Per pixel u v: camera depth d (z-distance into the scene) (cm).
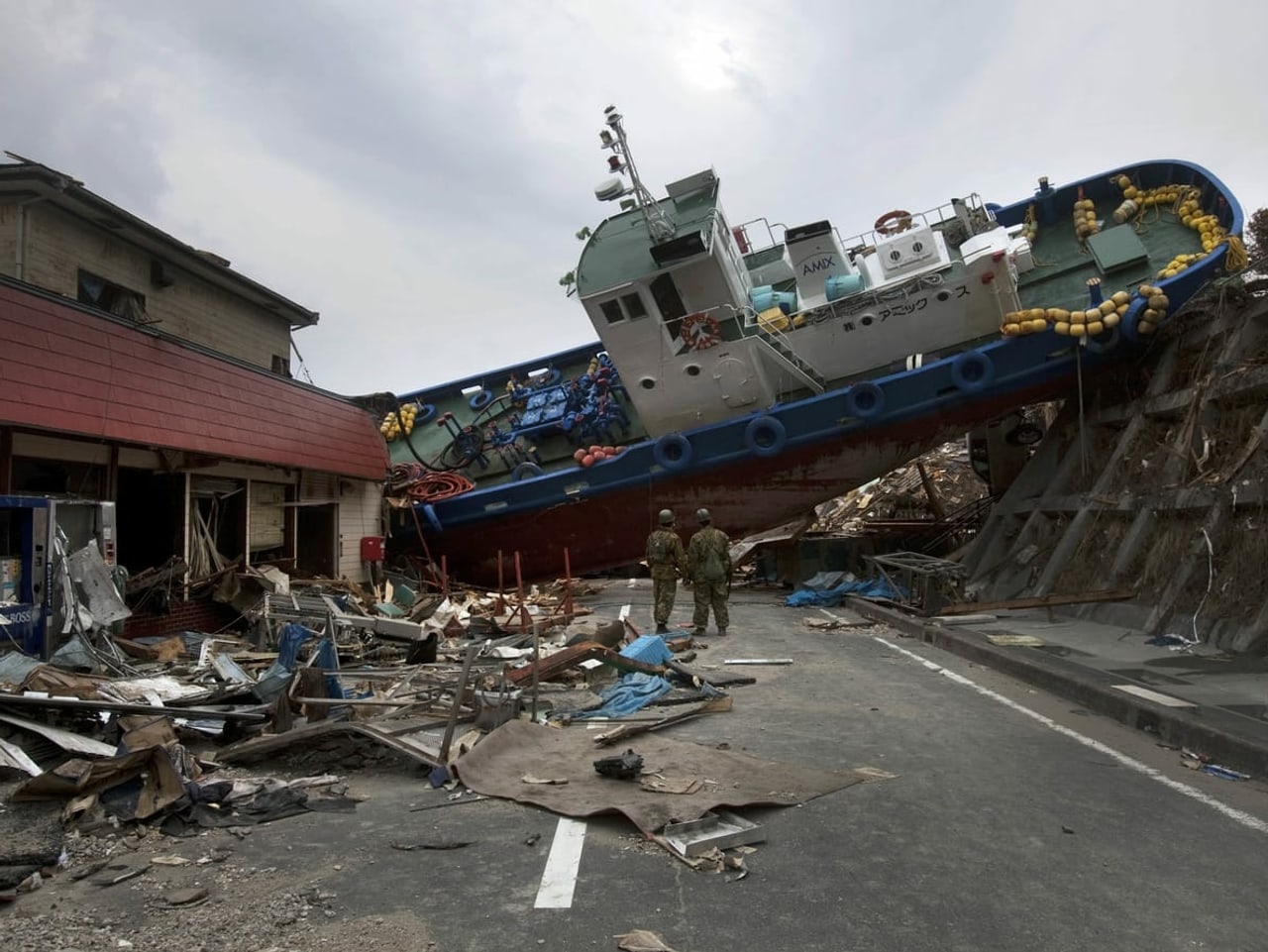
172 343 1201
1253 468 1059
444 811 501
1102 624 1216
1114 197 1958
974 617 1321
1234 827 471
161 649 964
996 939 344
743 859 425
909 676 952
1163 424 1443
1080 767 589
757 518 2031
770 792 519
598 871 412
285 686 676
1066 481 1630
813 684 908
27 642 775
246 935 346
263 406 1394
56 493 1009
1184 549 1159
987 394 1784
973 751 632
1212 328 1388
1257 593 978
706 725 721
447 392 2647
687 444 1962
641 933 345
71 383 987
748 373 1922
